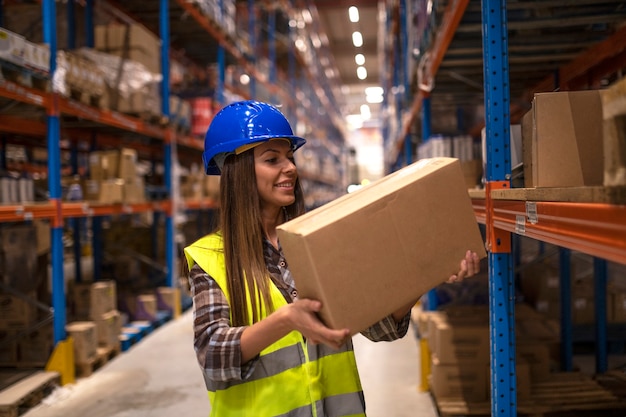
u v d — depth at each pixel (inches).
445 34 136.3
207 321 53.1
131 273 293.0
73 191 202.8
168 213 278.2
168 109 267.7
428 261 50.1
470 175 130.2
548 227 56.6
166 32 268.2
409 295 49.2
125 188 228.1
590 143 62.9
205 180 350.9
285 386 55.4
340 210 49.0
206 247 58.2
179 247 318.3
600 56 121.0
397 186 50.3
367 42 821.2
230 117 58.7
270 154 58.4
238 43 382.0
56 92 174.2
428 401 158.2
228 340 49.9
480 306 176.2
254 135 57.0
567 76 141.5
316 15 669.3
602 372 160.2
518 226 69.9
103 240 302.7
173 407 160.9
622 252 38.9
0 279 187.5
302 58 595.2
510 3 116.6
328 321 47.0
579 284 196.5
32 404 161.3
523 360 143.7
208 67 409.1
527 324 171.0
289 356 56.2
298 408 55.2
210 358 50.3
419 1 189.8
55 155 176.7
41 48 163.3
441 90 215.5
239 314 55.2
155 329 256.7
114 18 293.9
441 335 143.2
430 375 163.6
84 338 187.3
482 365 141.6
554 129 63.4
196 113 316.2
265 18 501.7
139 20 312.5
